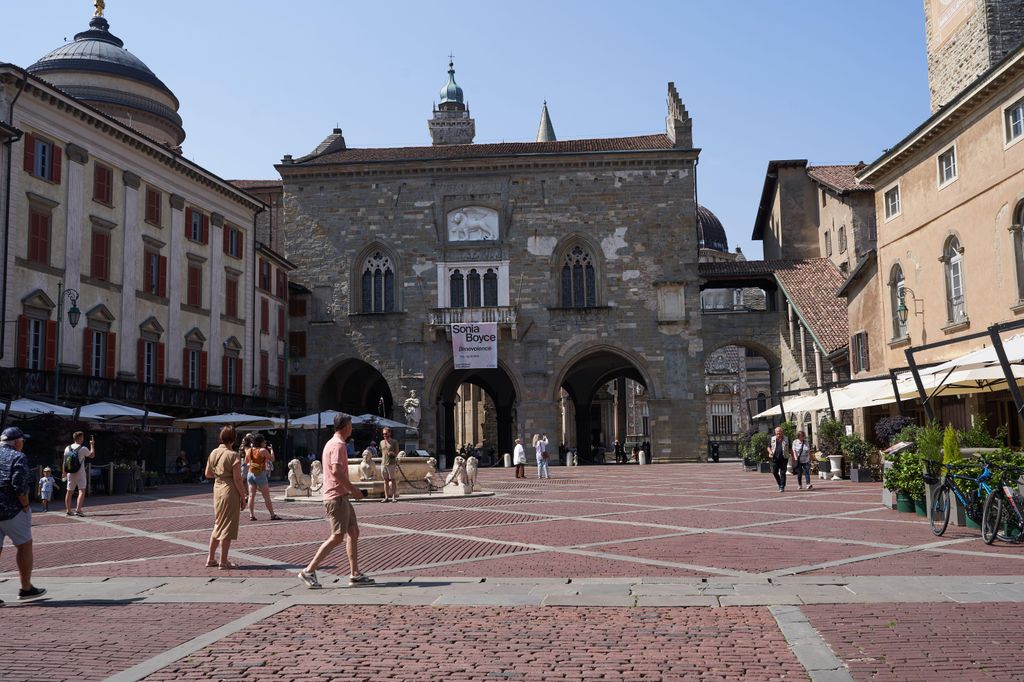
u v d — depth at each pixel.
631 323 63.56
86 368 43.12
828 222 62.28
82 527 21.98
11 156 38.75
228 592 12.02
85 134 43.84
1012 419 30.20
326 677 7.95
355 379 71.31
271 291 62.62
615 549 15.84
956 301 33.38
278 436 60.12
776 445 31.14
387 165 64.94
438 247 64.75
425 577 13.00
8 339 38.38
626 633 9.31
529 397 63.19
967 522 17.91
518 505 26.80
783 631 9.21
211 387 54.19
